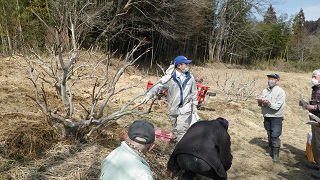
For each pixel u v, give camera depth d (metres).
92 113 3.94
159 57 24.75
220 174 3.15
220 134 3.34
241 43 34.75
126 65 4.21
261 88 17.28
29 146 3.74
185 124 4.60
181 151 3.21
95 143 4.13
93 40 17.31
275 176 5.09
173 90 4.59
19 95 6.46
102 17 16.41
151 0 19.06
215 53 33.75
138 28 18.91
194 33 26.59
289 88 18.62
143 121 2.03
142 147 1.97
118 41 20.86
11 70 9.69
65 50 9.84
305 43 40.38
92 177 3.39
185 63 4.55
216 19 32.28
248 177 4.96
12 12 15.16
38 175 3.27
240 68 32.44
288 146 6.79
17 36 14.10
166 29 21.14
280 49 39.78
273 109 5.57
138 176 1.84
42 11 15.55
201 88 8.35
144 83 12.05
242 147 6.36
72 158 3.68
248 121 8.38
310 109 4.76
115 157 1.97
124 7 17.14
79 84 9.42
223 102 10.15
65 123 3.92
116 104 7.59
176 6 19.70
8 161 3.44
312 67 37.41
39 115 4.86
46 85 8.33
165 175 4.06
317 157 5.14
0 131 3.86
